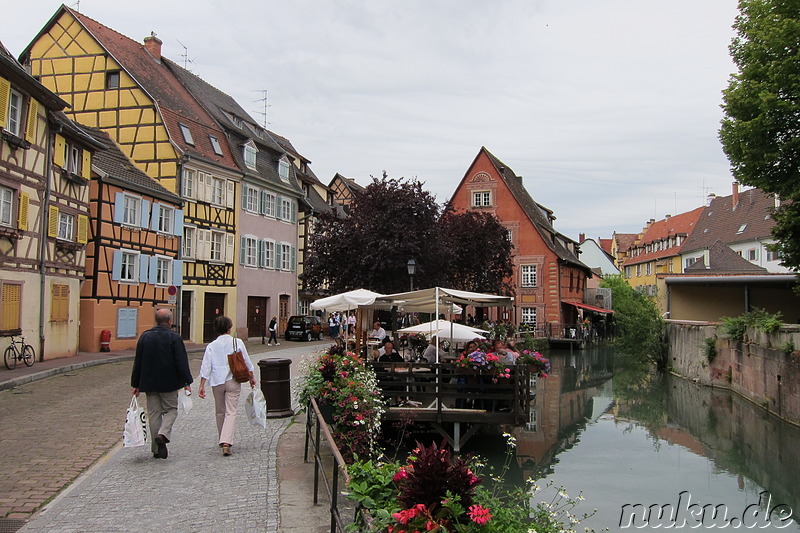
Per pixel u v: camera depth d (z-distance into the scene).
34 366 18.53
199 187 31.88
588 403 20.97
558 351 46.41
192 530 5.58
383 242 25.39
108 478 7.24
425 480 3.47
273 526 5.67
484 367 13.15
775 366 17.33
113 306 25.53
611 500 10.29
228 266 33.97
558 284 49.59
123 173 26.97
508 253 35.25
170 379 8.08
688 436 15.43
